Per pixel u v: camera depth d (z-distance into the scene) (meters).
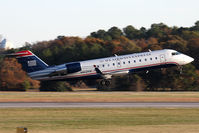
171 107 93.19
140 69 134.12
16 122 69.75
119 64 133.62
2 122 69.81
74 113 82.56
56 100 112.25
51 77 138.50
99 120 71.94
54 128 62.47
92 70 135.88
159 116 77.44
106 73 134.25
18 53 137.25
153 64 133.50
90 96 126.00
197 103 102.69
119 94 135.50
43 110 87.81
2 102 106.94
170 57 134.00
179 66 137.38
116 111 85.56
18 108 91.94
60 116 78.00
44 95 132.00
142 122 69.12
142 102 105.88
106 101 108.94
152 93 141.12
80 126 64.56
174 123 67.81
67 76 137.50
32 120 72.38
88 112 84.00
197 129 60.81
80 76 136.88
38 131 59.62
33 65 138.62
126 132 58.12
